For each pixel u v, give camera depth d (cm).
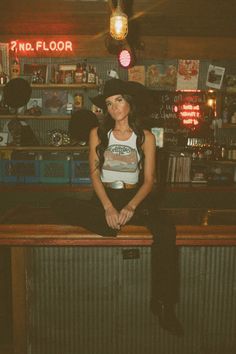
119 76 596
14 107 576
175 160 568
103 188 262
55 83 570
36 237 252
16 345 277
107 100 260
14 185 547
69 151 592
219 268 272
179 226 253
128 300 274
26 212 295
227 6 469
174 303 269
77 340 278
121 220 245
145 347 279
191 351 281
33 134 585
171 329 261
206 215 287
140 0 450
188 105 592
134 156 265
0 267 297
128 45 535
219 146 589
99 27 537
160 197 545
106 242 251
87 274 272
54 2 463
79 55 573
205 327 278
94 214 250
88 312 275
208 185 561
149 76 591
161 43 575
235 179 575
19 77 577
